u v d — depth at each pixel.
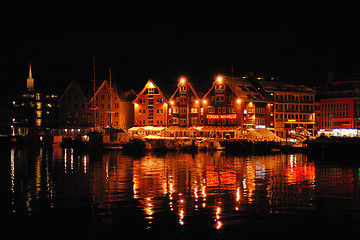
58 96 193.62
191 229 36.34
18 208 43.66
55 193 51.19
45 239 34.75
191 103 147.75
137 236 35.00
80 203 45.41
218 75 143.12
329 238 34.50
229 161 89.75
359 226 37.12
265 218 39.19
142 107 156.00
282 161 89.81
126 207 43.34
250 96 141.75
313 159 93.44
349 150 89.00
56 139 163.12
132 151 115.62
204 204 44.41
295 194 49.72
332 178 62.62
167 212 41.22
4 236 35.47
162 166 79.56
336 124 153.00
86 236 35.22
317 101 159.88
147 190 52.56
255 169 74.25
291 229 36.38
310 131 155.12
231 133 139.25
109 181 60.34
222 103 142.12
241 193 50.41
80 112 169.88
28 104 191.00
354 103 148.75
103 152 117.38
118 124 161.50
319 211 41.59
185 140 125.25
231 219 38.91
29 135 156.25
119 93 164.00
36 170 75.06
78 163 86.62
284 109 149.50
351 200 46.41
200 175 66.31
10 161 93.06
